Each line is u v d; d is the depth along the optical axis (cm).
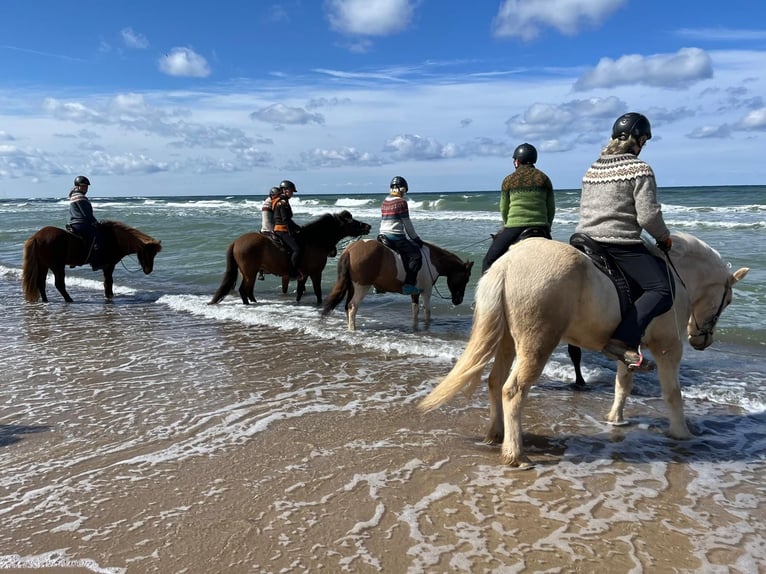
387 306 1119
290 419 533
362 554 325
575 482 410
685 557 321
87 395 601
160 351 785
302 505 379
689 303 485
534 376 419
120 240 1232
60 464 441
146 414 546
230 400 586
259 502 383
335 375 673
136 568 312
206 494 394
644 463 441
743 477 417
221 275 1529
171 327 945
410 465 438
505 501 383
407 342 811
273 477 418
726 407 561
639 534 343
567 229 2195
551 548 329
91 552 327
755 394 583
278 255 1100
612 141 454
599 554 323
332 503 381
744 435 493
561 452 462
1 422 527
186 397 595
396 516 365
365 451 463
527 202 558
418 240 914
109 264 1227
